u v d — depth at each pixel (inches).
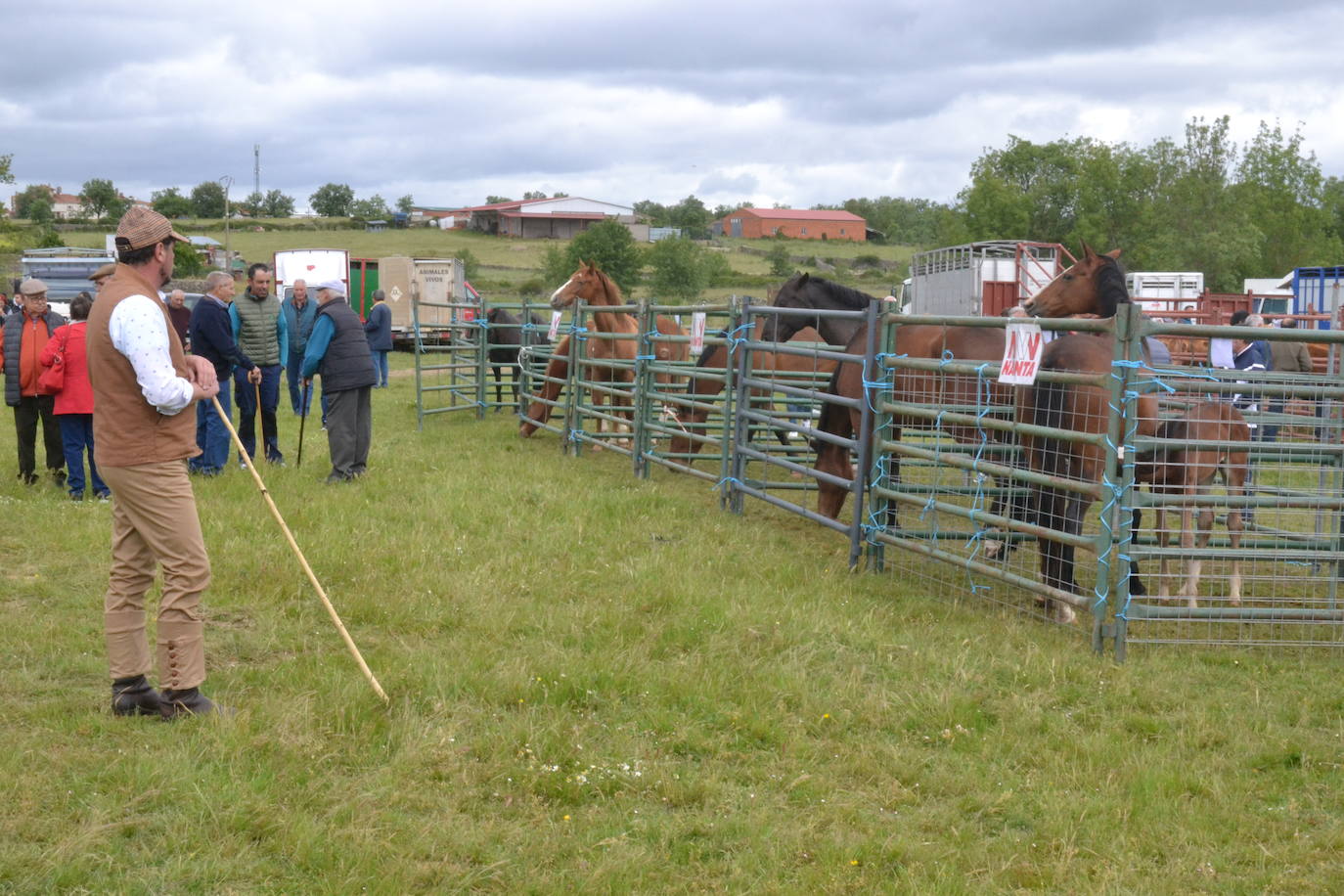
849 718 191.2
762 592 264.5
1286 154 2103.8
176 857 139.0
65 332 358.9
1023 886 141.6
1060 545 255.3
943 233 2468.0
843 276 2970.0
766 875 141.0
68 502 355.3
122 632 181.2
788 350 341.7
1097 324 225.8
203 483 378.6
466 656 212.1
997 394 299.3
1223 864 147.1
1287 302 1146.0
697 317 391.2
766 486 373.1
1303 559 236.1
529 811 156.3
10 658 207.9
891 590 278.5
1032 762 177.9
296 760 165.9
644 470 438.6
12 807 148.9
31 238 2874.0
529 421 553.0
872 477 296.4
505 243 3725.4
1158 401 262.4
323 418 551.5
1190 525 274.5
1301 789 171.0
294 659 209.9
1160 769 172.1
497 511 346.3
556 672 203.3
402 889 133.8
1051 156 2314.2
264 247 3420.3
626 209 4205.2
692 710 191.8
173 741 171.6
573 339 498.3
